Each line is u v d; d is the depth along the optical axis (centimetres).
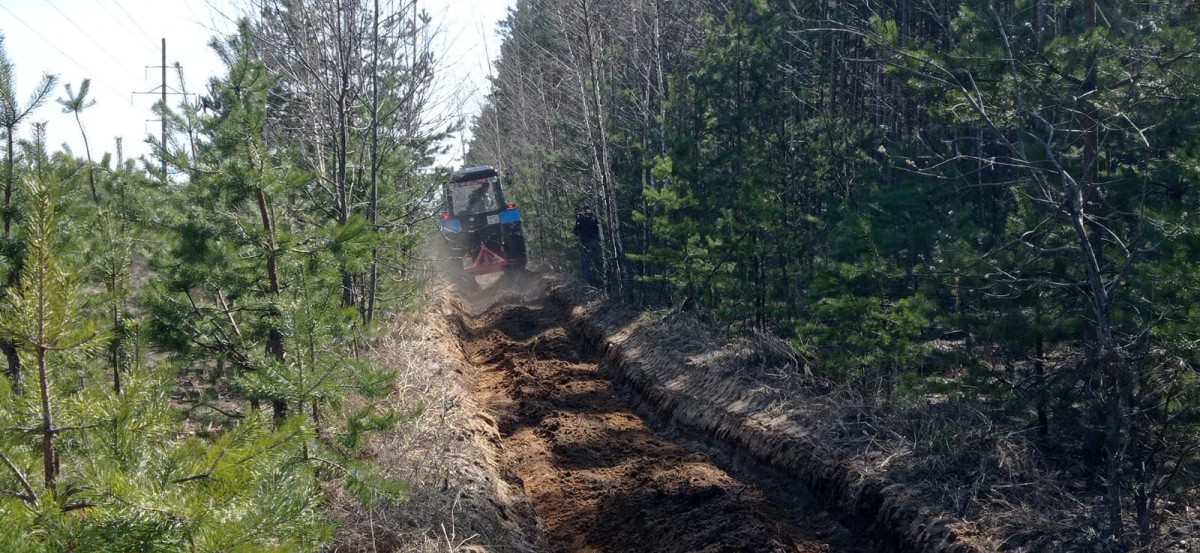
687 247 1228
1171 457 579
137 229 769
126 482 329
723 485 811
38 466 362
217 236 671
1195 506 573
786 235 1052
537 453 971
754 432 898
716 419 980
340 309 698
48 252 346
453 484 725
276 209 721
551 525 799
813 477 788
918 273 727
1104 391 572
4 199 580
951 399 739
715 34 1345
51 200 349
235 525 340
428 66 1112
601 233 1786
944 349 848
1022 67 647
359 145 1073
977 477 667
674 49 1750
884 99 1296
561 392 1241
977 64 648
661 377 1162
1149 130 661
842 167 1191
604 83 1670
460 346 1563
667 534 723
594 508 818
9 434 351
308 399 584
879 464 741
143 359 586
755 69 1208
